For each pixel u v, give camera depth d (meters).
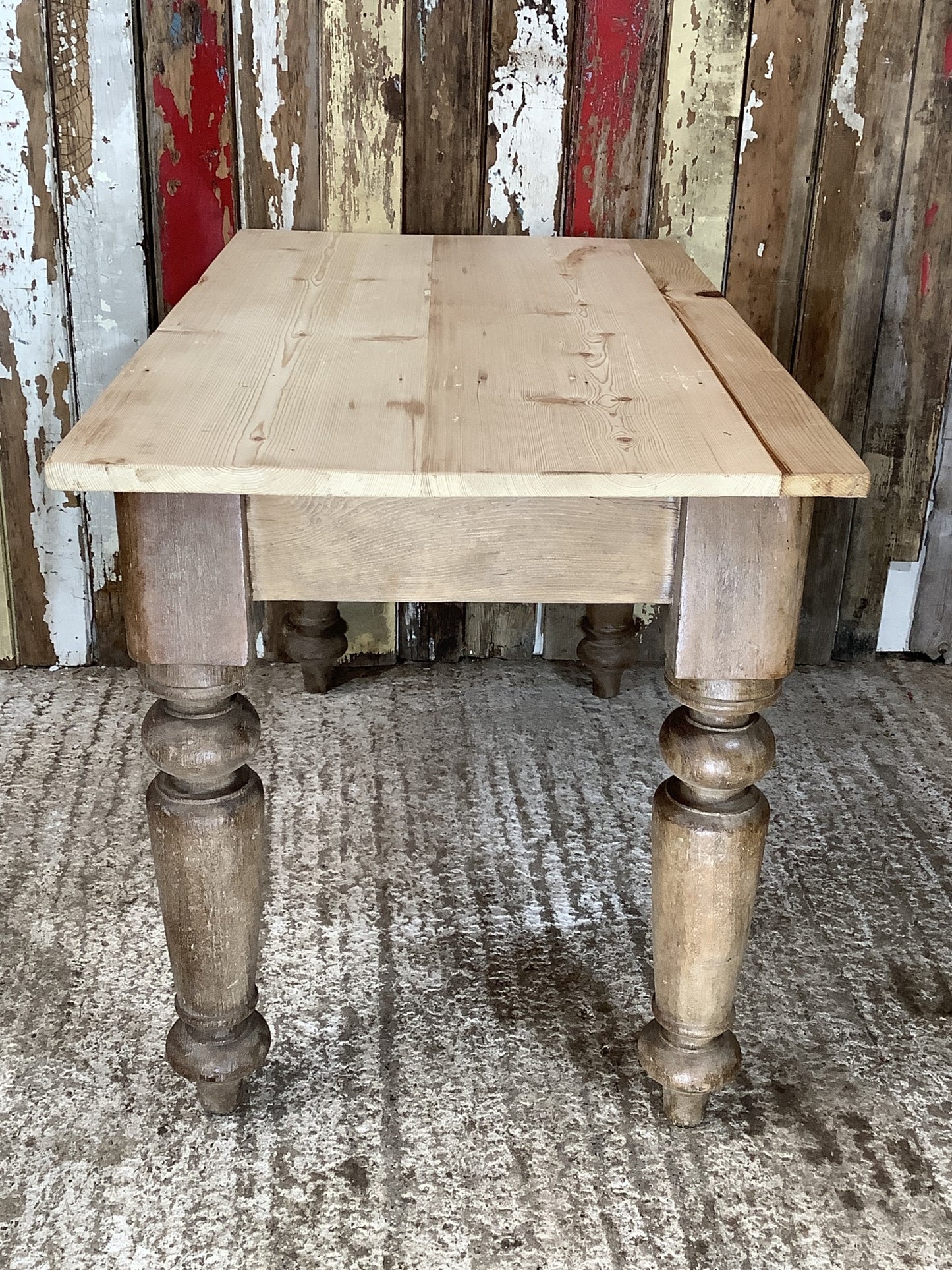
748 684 1.10
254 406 1.11
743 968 1.55
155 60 1.87
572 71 1.91
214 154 1.93
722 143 1.96
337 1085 1.35
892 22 1.89
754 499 1.03
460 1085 1.36
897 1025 1.46
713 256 2.04
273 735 2.01
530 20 1.88
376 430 1.06
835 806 1.87
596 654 2.10
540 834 1.79
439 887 1.68
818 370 2.11
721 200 2.00
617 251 1.79
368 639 2.21
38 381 2.03
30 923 1.58
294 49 1.88
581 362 1.26
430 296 1.51
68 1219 1.19
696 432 1.08
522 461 1.00
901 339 2.08
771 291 2.06
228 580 1.05
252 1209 1.20
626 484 0.98
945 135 1.96
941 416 2.12
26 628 2.17
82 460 0.97
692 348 1.32
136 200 1.94
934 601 2.26
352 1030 1.43
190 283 2.01
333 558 1.07
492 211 2.00
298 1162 1.26
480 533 1.06
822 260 2.04
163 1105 1.32
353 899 1.65
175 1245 1.16
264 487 0.98
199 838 1.16
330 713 2.08
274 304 1.44
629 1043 1.42
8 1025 1.42
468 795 1.88
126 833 1.76
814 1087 1.37
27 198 1.93
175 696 1.11
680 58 1.91
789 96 1.94
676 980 1.23
